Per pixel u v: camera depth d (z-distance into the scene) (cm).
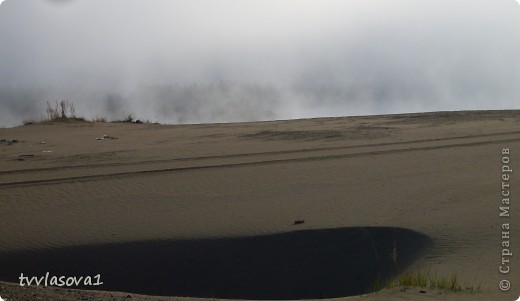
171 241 1434
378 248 1379
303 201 1650
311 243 1416
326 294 1312
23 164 2183
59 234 1482
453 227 1420
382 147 2314
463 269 1217
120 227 1512
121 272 1375
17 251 1409
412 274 1199
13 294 1041
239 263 1388
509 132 2573
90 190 1817
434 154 2148
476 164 1984
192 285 1352
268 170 1989
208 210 1609
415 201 1609
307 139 2567
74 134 2988
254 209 1602
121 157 2277
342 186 1773
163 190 1797
